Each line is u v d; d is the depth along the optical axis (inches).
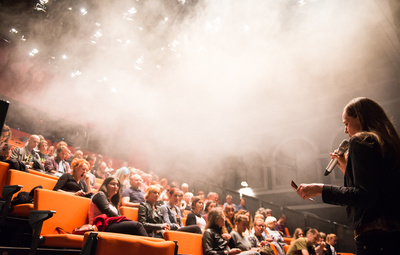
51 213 87.4
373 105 49.1
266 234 204.2
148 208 138.0
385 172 41.5
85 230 100.0
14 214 111.5
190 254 124.7
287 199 424.8
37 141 193.5
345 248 289.6
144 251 72.5
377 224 40.8
